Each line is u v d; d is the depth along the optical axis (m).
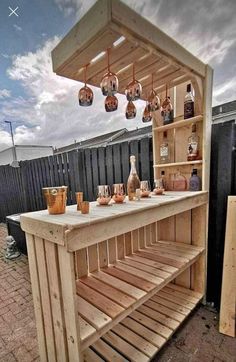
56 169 3.95
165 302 1.72
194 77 1.48
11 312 1.90
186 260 1.58
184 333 1.55
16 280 2.52
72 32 1.01
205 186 1.70
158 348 1.30
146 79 1.46
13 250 3.26
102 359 1.26
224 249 1.62
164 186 1.93
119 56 1.11
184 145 1.84
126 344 1.34
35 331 1.65
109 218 0.90
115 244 1.63
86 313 1.03
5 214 6.04
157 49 1.10
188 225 1.88
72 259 0.81
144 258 1.66
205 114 1.61
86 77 1.31
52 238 0.84
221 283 1.76
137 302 1.12
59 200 1.02
